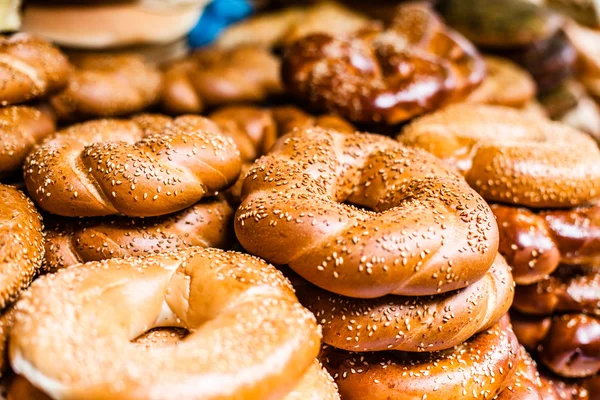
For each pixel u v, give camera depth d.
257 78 0.79
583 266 0.62
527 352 0.62
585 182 0.58
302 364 0.44
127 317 0.46
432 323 0.49
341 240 0.47
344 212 0.49
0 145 0.55
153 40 0.76
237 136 0.69
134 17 0.73
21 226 0.50
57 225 0.55
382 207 0.53
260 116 0.72
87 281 0.46
